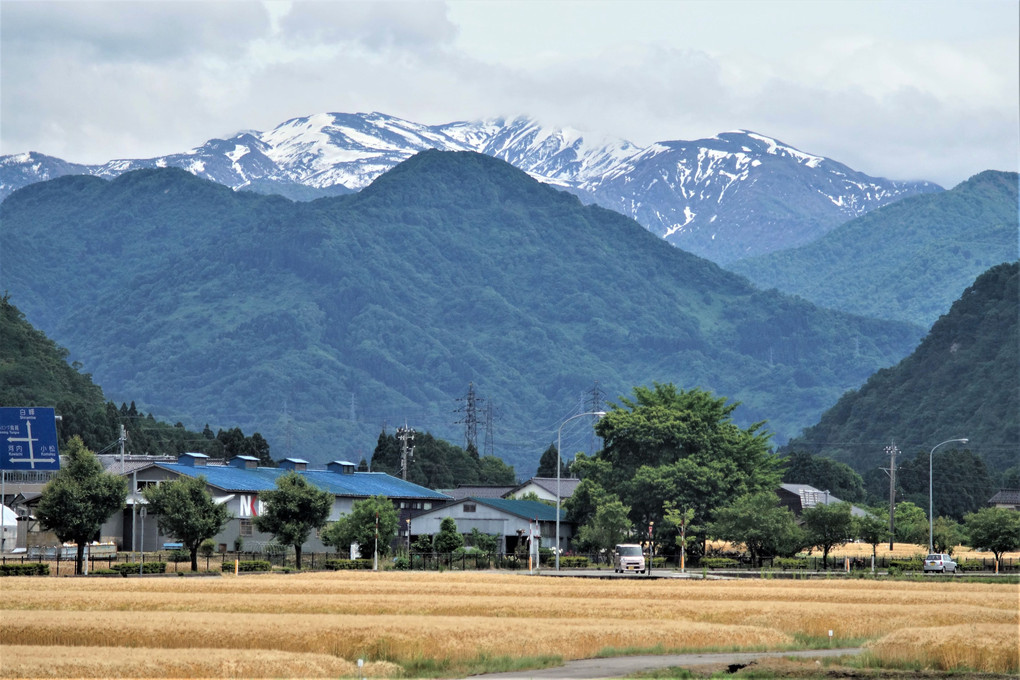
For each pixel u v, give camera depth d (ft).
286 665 164.35
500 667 178.70
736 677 173.47
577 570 463.42
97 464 382.01
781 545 505.66
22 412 379.55
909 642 185.98
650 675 172.24
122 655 169.37
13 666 158.30
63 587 289.33
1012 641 186.19
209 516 400.47
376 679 165.37
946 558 470.80
